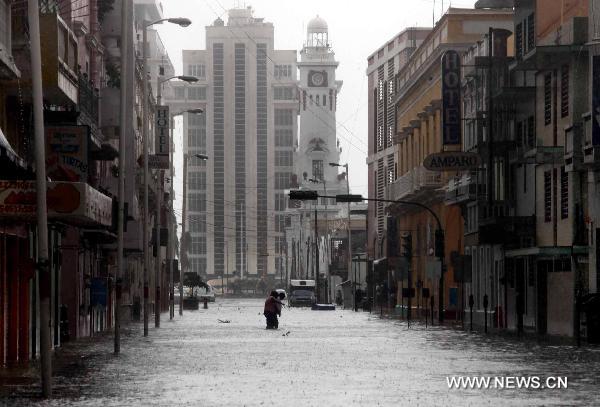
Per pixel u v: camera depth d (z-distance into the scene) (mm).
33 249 45500
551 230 69688
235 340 58438
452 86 88438
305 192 91375
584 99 64438
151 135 134625
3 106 40656
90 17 69938
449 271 101625
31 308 44156
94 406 25359
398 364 38688
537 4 71938
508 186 78562
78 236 61125
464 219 92000
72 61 45250
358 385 30406
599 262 59219
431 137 111625
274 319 76562
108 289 80062
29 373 35375
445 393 27969
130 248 76750
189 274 162875
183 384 30906
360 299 156500
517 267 74375
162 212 130625
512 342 54906
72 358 42812
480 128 81562
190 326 82438
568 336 62656
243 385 30516
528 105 76312
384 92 155500
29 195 30266
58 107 48031
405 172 129750
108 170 77625
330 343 54562
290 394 27906
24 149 44250
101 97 63000
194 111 131375
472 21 104125
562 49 64688
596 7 60500
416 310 111688
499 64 79000
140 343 55312
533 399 26328
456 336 62844
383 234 154250
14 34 40094
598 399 26312
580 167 61000
